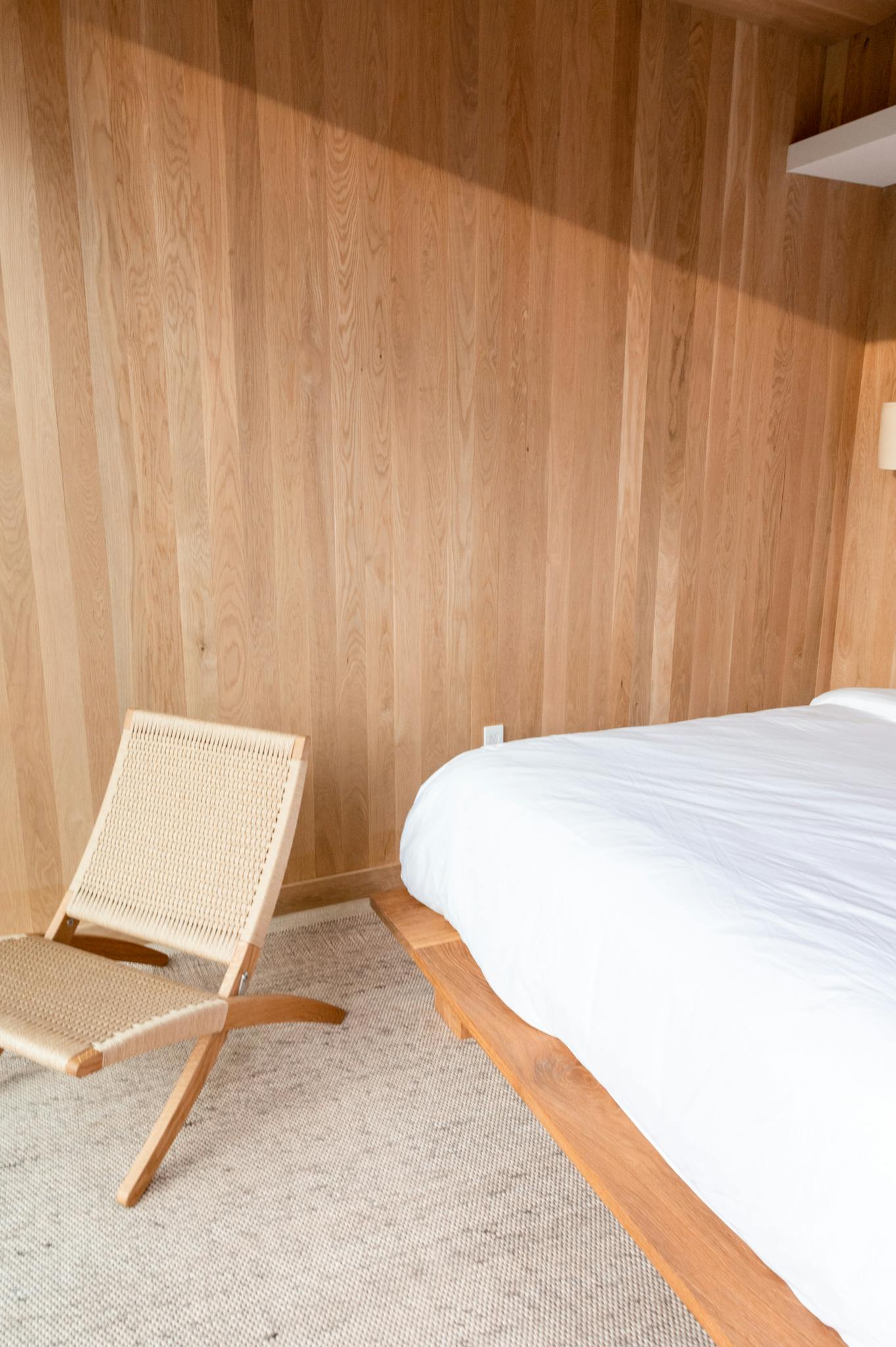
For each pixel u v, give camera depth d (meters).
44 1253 1.55
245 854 1.99
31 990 1.73
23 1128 1.85
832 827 1.71
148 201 2.18
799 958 1.26
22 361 2.13
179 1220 1.62
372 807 2.79
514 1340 1.41
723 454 3.18
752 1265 1.24
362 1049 2.10
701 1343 1.41
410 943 2.05
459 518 2.74
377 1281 1.51
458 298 2.59
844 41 2.96
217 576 2.44
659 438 3.03
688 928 1.37
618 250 2.80
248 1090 1.96
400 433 2.59
